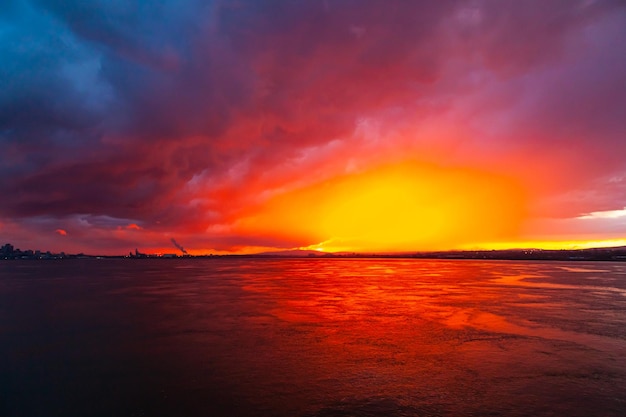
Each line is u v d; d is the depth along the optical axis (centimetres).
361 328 1519
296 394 867
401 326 1553
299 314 1841
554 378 959
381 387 904
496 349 1215
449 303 2169
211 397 859
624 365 1056
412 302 2219
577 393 867
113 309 2081
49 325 1667
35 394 901
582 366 1048
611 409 788
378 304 2145
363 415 764
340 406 804
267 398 848
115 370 1055
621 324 1576
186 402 837
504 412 775
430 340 1329
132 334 1467
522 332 1440
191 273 5825
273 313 1877
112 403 843
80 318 1823
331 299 2378
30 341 1384
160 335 1441
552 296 2473
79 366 1095
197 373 1013
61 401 859
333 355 1156
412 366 1051
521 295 2533
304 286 3306
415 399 838
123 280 4353
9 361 1148
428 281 3766
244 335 1417
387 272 5584
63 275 5622
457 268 6888
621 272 5222
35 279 4688
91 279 4588
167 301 2372
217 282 3881
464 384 920
